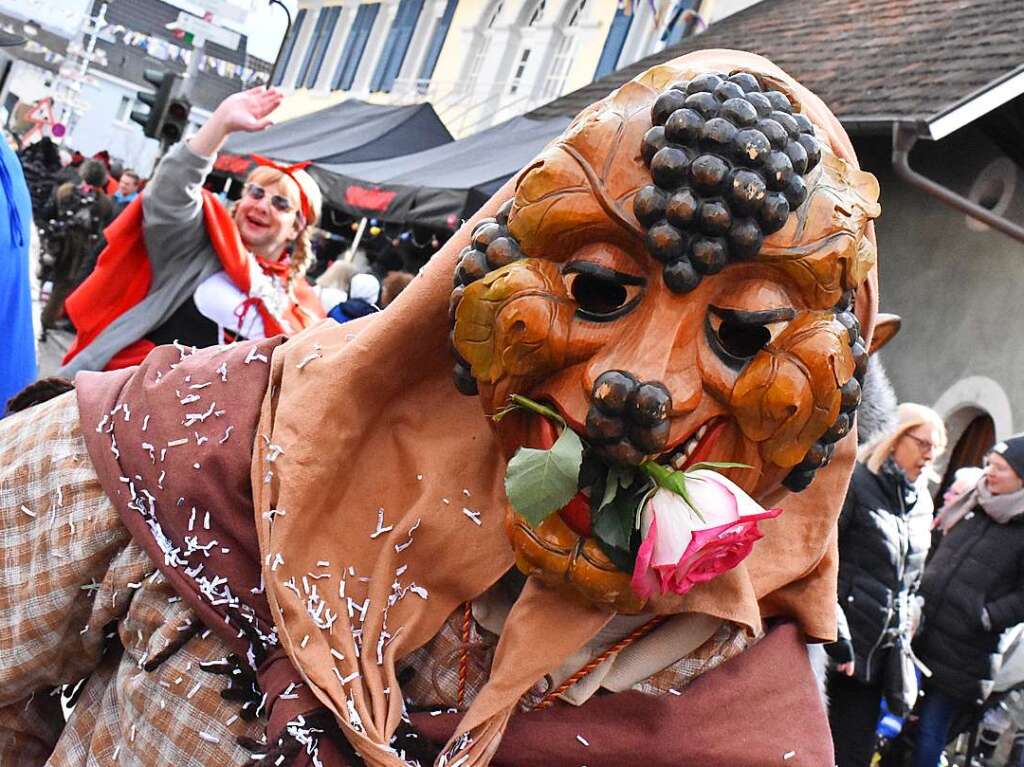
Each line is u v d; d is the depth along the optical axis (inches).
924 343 314.5
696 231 48.1
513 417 52.3
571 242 49.7
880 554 165.0
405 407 62.5
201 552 61.9
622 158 49.2
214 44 1042.7
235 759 60.2
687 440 50.3
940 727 200.8
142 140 1355.8
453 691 60.2
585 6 542.6
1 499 68.4
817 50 338.0
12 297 110.8
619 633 60.6
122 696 64.2
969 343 301.1
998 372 289.9
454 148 415.2
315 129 524.4
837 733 167.8
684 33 472.7
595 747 58.3
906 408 169.8
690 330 48.9
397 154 485.4
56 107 987.9
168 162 151.8
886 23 332.2
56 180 487.8
